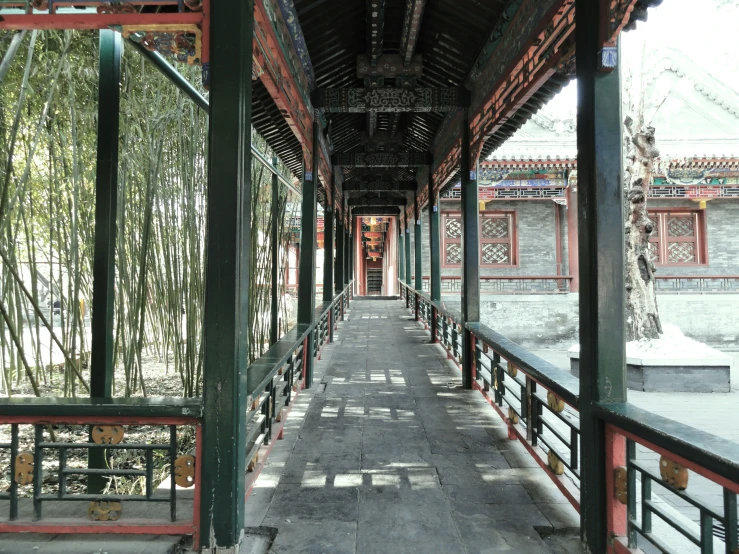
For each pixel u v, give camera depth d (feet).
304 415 15.94
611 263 8.13
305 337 18.30
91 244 15.37
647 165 28.91
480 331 17.53
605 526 7.89
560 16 10.62
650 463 15.34
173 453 8.13
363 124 28.12
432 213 30.17
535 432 11.83
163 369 23.67
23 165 15.17
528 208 53.62
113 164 9.74
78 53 13.38
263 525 9.10
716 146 45.55
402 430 14.52
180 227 18.39
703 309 46.80
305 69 17.12
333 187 29.94
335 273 42.68
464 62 17.98
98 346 9.52
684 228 52.47
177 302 18.07
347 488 10.68
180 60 8.77
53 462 13.73
